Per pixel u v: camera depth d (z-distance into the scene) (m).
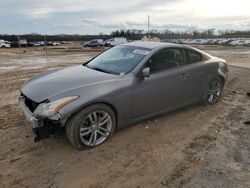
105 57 5.00
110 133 4.05
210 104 5.91
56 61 17.92
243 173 3.30
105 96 3.80
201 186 3.04
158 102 4.62
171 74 4.71
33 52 30.50
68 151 3.79
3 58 20.77
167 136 4.32
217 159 3.62
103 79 4.02
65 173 3.29
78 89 3.69
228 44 64.25
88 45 51.50
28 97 3.72
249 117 5.21
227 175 3.25
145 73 4.18
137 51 4.70
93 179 3.18
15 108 5.73
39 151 3.79
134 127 4.62
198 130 4.57
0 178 3.19
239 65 14.66
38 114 3.52
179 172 3.32
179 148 3.92
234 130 4.58
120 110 4.07
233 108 5.77
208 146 3.99
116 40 52.31
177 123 4.86
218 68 5.82
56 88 3.73
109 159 3.61
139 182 3.13
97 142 3.92
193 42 77.25
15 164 3.47
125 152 3.79
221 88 6.15
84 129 3.75
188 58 5.18
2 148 3.88
